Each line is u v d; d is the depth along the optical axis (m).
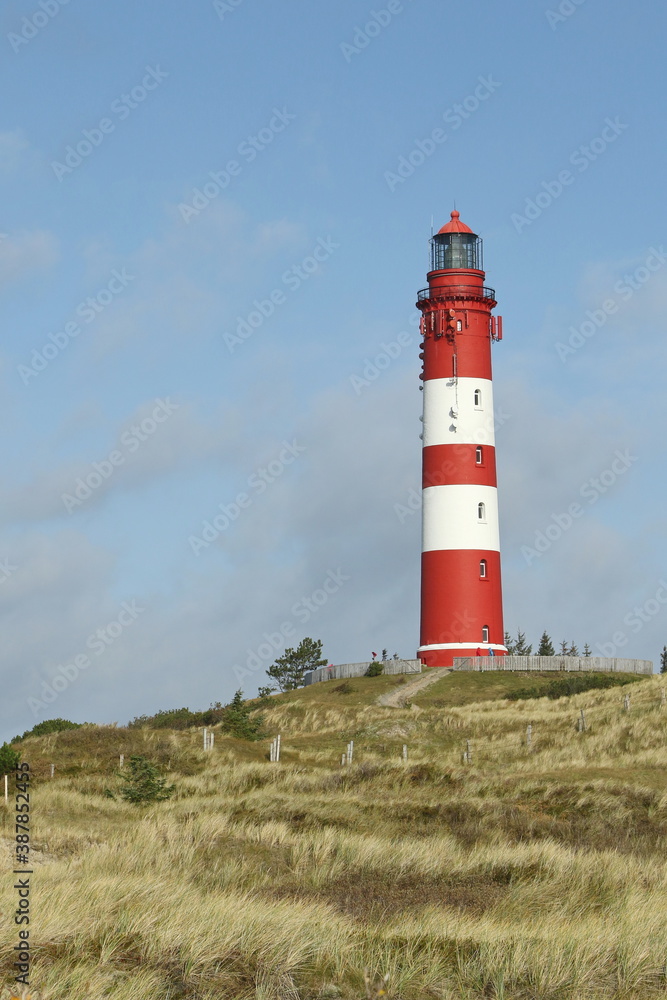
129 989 12.25
